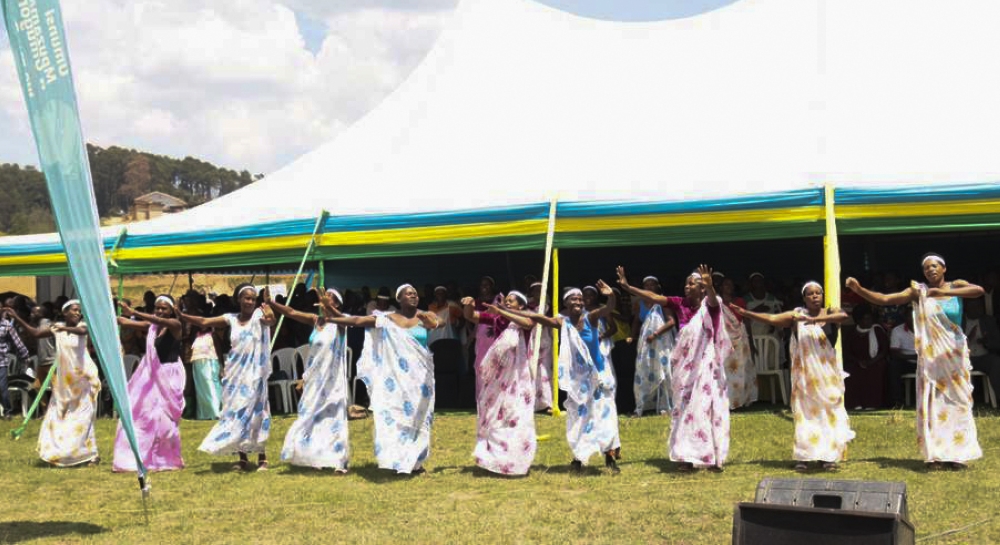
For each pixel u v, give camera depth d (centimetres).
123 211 17038
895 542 541
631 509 803
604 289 954
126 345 1527
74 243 767
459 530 752
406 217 1416
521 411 956
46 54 773
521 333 964
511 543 715
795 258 1962
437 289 1509
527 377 962
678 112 1611
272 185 1673
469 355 1481
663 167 1466
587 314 966
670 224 1332
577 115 1650
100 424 1400
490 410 971
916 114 1480
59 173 768
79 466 1074
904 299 941
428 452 978
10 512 851
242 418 998
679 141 1532
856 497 598
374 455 1086
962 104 1484
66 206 766
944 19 1662
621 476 938
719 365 944
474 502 845
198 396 1423
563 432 1191
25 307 1606
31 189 15300
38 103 773
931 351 926
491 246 1383
